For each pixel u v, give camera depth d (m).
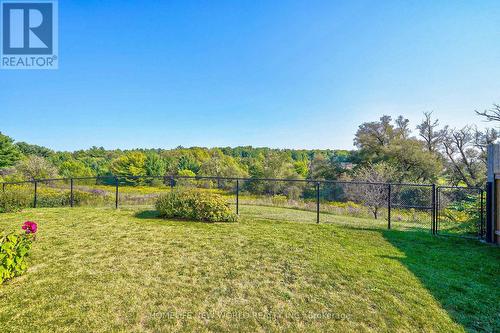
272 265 3.74
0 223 5.93
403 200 13.37
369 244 4.94
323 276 3.40
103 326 2.22
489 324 2.43
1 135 28.11
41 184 19.08
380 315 2.52
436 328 2.34
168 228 5.61
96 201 11.06
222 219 6.46
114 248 4.24
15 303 2.54
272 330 2.24
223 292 2.91
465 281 3.36
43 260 3.68
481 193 5.53
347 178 23.73
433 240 5.27
